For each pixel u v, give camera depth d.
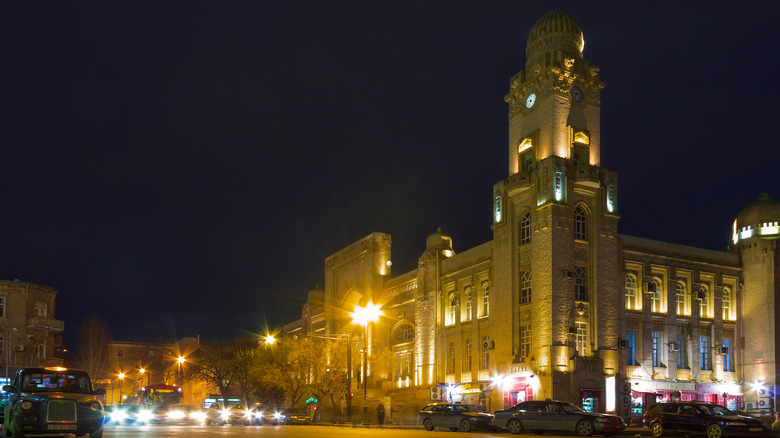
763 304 63.88
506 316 60.19
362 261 84.38
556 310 55.06
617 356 57.16
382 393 74.88
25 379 25.61
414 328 74.69
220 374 95.12
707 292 64.88
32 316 87.44
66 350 116.50
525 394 56.91
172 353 134.75
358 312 61.66
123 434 31.05
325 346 76.25
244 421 62.59
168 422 61.28
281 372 76.00
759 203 66.75
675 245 63.38
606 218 59.09
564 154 58.88
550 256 55.84
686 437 34.25
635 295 60.75
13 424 24.08
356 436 31.11
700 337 63.25
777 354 62.00
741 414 36.81
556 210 56.62
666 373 60.47
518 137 62.91
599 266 57.88
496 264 62.56
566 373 54.50
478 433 38.41
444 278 71.06
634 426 56.16
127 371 131.00
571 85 60.44
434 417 43.00
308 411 82.31
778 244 64.25
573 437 35.78
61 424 24.17
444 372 69.12
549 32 61.94
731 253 66.69
